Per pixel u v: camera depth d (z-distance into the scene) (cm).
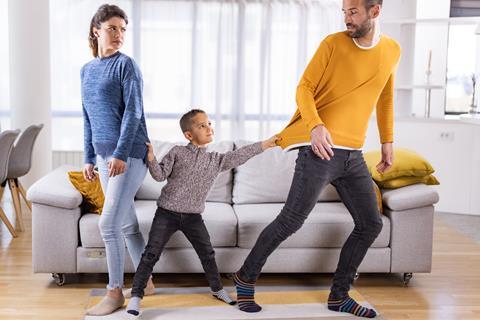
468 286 429
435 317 371
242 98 772
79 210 408
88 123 366
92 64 349
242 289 369
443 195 679
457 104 876
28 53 686
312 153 345
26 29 683
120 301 364
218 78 765
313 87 342
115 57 343
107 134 343
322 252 412
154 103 764
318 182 346
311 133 332
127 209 353
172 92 764
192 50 760
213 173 370
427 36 851
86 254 404
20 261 469
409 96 713
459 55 867
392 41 350
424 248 417
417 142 683
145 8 751
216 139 773
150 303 381
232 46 765
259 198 456
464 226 614
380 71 343
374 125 691
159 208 373
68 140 759
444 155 674
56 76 748
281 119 781
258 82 774
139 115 339
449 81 873
